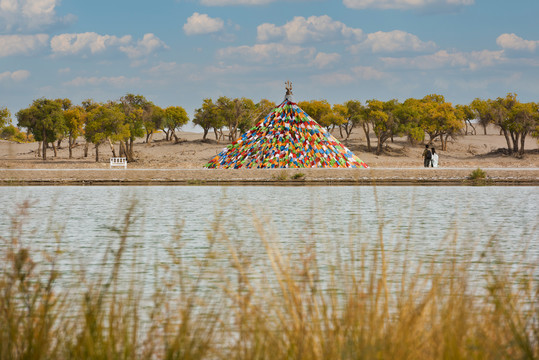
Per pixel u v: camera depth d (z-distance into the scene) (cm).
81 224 2817
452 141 17475
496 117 14888
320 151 7394
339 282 1401
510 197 4388
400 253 1945
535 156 14162
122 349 783
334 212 3372
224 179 6331
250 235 2402
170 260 1820
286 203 3938
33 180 6050
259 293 1294
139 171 6931
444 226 2730
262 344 793
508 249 2042
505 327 818
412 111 15350
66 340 834
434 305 835
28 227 2681
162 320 989
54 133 13712
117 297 1254
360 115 14950
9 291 870
